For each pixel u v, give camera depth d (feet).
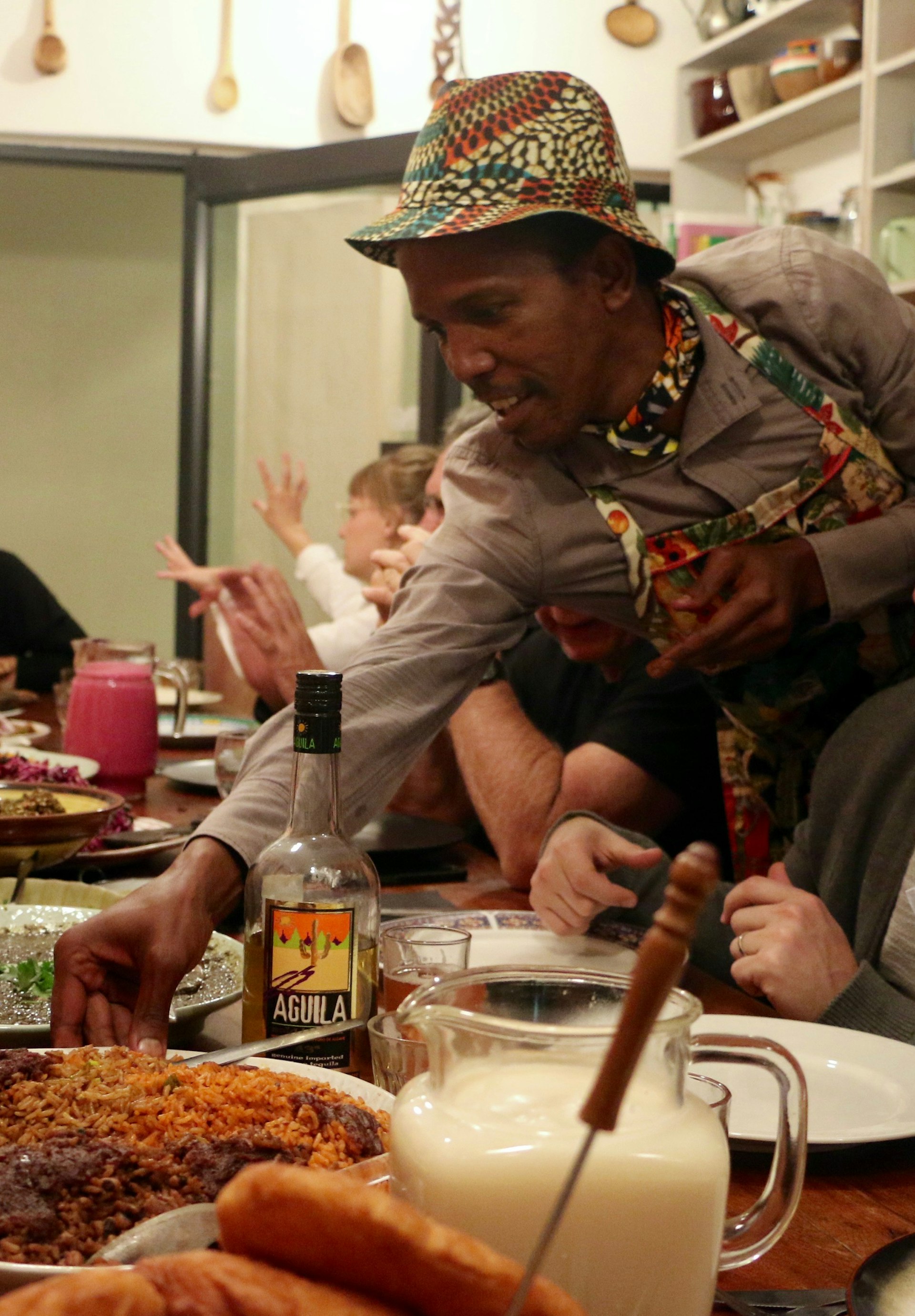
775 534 4.84
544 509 4.66
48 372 20.45
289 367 14.43
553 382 4.22
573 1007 1.65
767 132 12.10
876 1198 2.41
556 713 7.83
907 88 10.23
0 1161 1.85
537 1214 1.42
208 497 14.52
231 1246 1.18
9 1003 3.15
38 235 20.25
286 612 7.59
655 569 4.77
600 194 4.11
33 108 14.16
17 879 4.22
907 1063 2.94
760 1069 2.91
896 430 5.09
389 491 10.39
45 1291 1.08
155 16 14.19
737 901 3.87
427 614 4.41
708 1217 1.49
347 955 2.72
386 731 4.08
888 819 4.06
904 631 5.27
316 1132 2.04
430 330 4.27
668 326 4.53
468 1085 1.52
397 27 14.26
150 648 7.18
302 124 14.39
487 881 5.39
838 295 4.88
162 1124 2.03
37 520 20.65
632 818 6.45
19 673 12.64
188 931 2.93
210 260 14.01
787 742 5.63
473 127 4.07
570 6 14.21
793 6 11.25
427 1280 1.12
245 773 3.48
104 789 6.65
